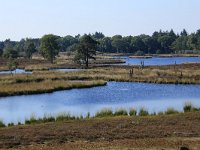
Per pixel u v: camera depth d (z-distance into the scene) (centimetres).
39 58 17825
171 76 7394
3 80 6612
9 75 7450
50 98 5072
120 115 3269
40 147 2153
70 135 2430
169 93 5484
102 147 2123
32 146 2180
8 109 4194
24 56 18375
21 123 3119
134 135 2403
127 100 4859
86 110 4075
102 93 5550
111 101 4788
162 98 4994
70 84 6197
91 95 5347
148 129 2566
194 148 2067
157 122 2806
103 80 7094
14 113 3925
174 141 2234
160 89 5947
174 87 6194
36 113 3894
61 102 4716
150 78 7150
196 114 3138
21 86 5825
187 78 7044
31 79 6831
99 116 3241
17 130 2614
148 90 5838
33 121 3031
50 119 3073
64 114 3209
